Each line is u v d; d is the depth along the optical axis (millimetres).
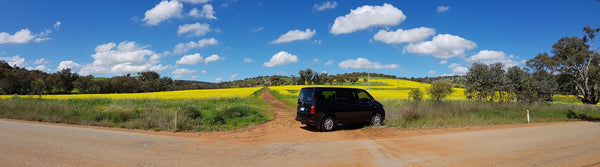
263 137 8266
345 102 9969
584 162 4926
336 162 5062
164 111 12719
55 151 5715
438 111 13664
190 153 5832
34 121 11258
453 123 11023
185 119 10930
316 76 121812
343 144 6930
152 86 85312
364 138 7957
